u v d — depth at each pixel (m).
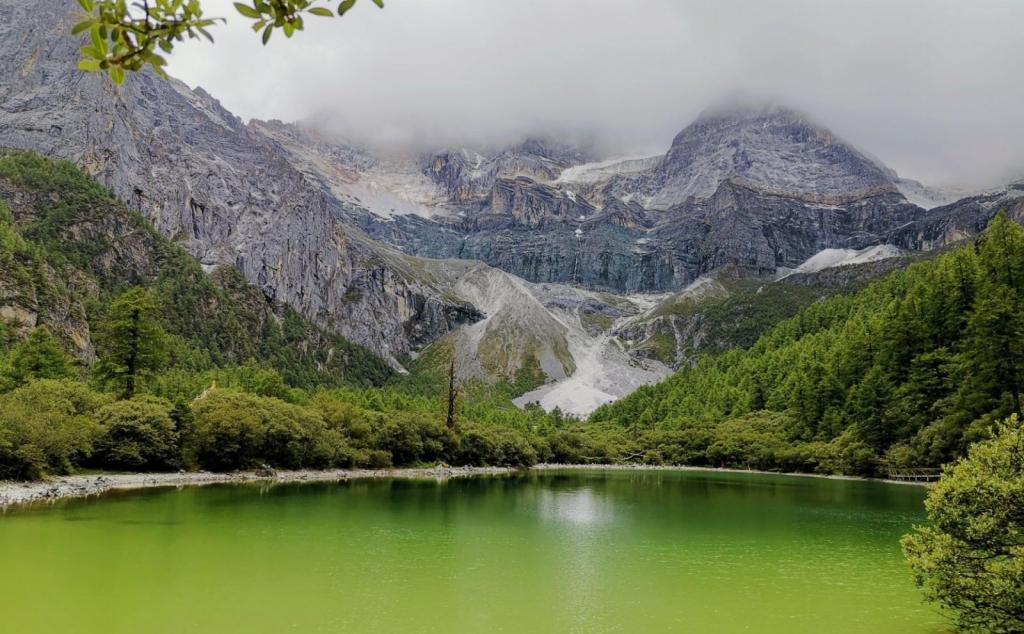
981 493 25.80
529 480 132.75
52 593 36.41
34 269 164.62
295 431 114.12
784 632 33.22
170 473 96.75
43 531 52.50
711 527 67.25
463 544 55.22
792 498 97.62
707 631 33.38
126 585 38.53
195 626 32.31
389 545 53.66
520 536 60.00
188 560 45.16
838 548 55.94
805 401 172.00
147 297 103.88
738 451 186.25
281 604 36.34
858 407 139.88
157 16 7.02
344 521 64.69
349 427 133.25
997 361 99.69
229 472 105.38
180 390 138.88
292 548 50.66
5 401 76.19
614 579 44.03
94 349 169.62
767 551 54.44
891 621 34.94
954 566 26.59
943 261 154.25
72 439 79.12
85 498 71.19
